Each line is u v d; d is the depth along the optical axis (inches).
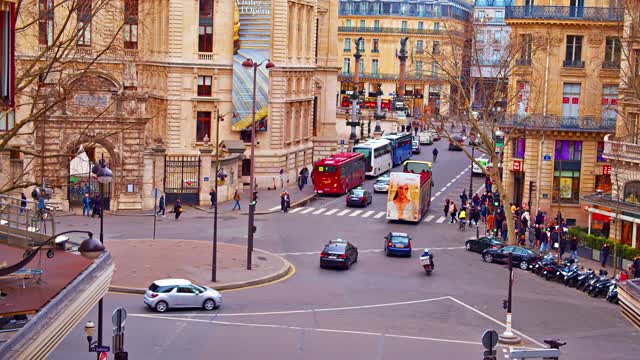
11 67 1244.5
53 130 3058.6
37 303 949.2
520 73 3267.7
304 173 4124.0
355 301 2081.7
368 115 6825.8
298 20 4254.4
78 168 3169.3
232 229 2972.4
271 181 4013.3
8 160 2844.5
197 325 1803.6
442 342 1755.7
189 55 3814.0
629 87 2615.7
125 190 3216.0
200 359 1573.6
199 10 3826.3
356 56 5846.5
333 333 1792.6
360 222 3265.3
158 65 3843.5
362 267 2486.5
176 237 2763.3
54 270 1098.7
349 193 3673.7
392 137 5083.7
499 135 4899.1
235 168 3617.1
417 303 2086.6
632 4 2834.6
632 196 2746.1
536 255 2576.3
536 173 3376.0
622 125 2913.4
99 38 3070.9
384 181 4119.1
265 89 3932.1
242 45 3895.2
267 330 1791.3
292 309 1978.3
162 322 1812.3
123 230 2822.3
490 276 2439.7
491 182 3818.9
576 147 3356.3
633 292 1175.6
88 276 1093.1
